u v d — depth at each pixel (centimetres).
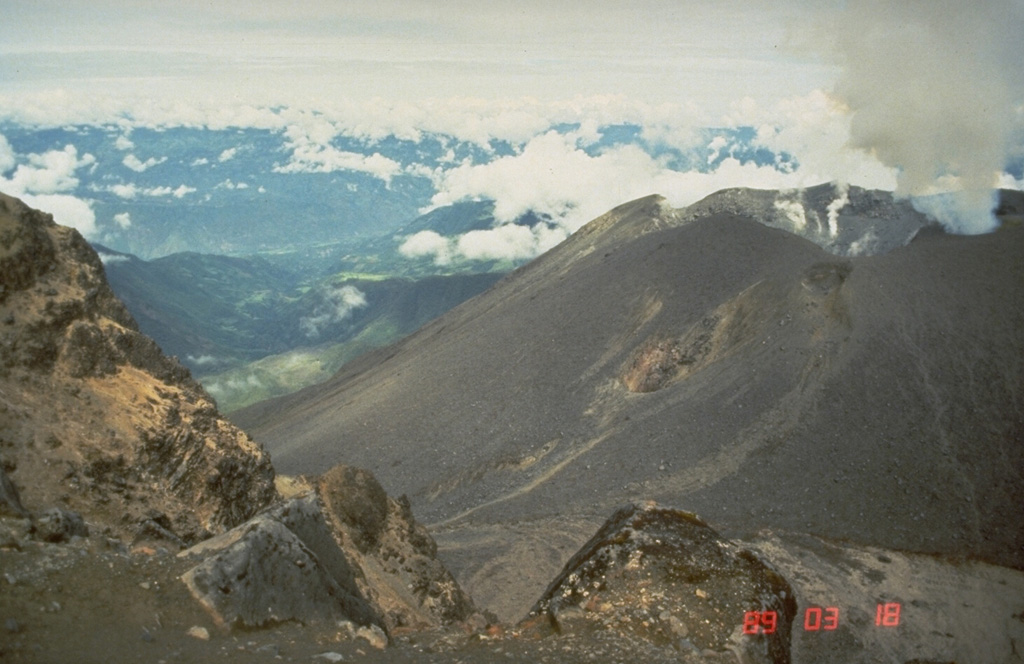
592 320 12531
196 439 3403
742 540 6606
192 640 1451
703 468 8150
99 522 2508
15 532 1673
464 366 12862
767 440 8238
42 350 3136
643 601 1906
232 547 1688
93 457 2816
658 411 9494
